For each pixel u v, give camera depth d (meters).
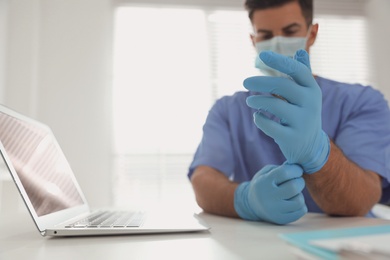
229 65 2.29
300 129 0.57
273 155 1.13
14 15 1.93
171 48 2.25
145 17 2.26
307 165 0.62
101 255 0.36
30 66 1.92
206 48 2.29
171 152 2.16
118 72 2.18
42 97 1.99
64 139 1.97
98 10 2.09
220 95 2.24
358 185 0.71
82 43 2.05
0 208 1.02
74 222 0.54
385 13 2.38
